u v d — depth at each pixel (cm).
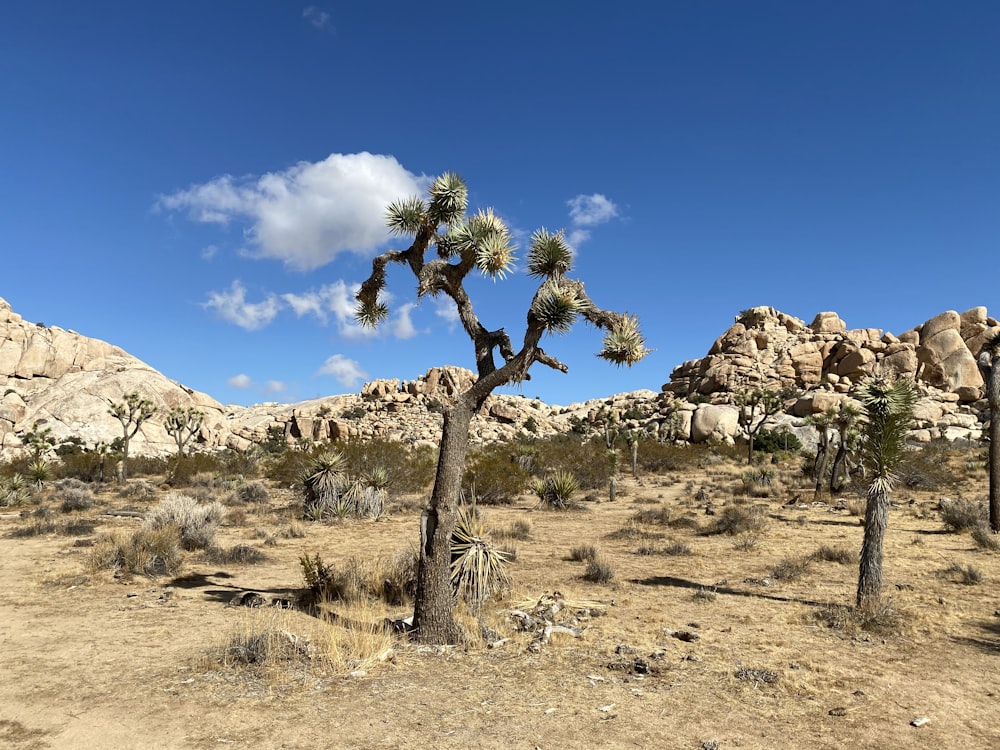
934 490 2711
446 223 845
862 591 855
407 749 438
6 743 449
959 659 663
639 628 778
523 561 1275
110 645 689
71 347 8831
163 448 7650
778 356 7650
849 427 2527
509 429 9256
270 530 1742
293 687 558
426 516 723
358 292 916
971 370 6631
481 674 602
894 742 462
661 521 1888
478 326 796
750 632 764
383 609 873
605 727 481
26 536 1609
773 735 472
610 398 10969
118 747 442
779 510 2181
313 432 9081
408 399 10656
